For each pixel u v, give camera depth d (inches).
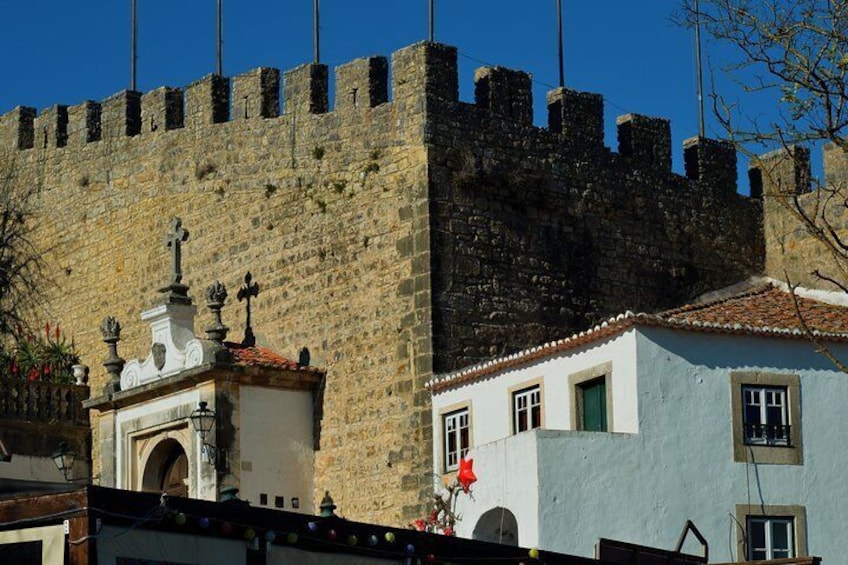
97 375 2187.5
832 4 1143.0
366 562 1005.2
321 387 1908.2
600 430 1610.5
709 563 1486.2
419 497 1781.5
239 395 1846.7
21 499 879.7
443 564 1041.5
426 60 1891.0
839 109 1135.0
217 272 2049.7
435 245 1844.2
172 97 2154.3
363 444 1850.4
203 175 2080.5
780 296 1911.9
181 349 1892.2
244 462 1831.9
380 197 1895.9
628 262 1993.1
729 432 1594.5
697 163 2097.7
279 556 959.6
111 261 2191.2
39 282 2290.8
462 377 1755.7
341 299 1909.4
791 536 1592.0
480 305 1859.0
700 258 2058.3
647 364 1583.4
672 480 1561.3
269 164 2010.3
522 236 1908.2
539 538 1502.2
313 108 1983.3
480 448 1589.6
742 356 1620.3
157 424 1897.1
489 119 1916.8
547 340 1899.6
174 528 909.2
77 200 2255.2
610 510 1531.7
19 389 2048.5
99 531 870.4
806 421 1622.8
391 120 1907.0
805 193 2078.0
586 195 1974.7
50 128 2313.0
